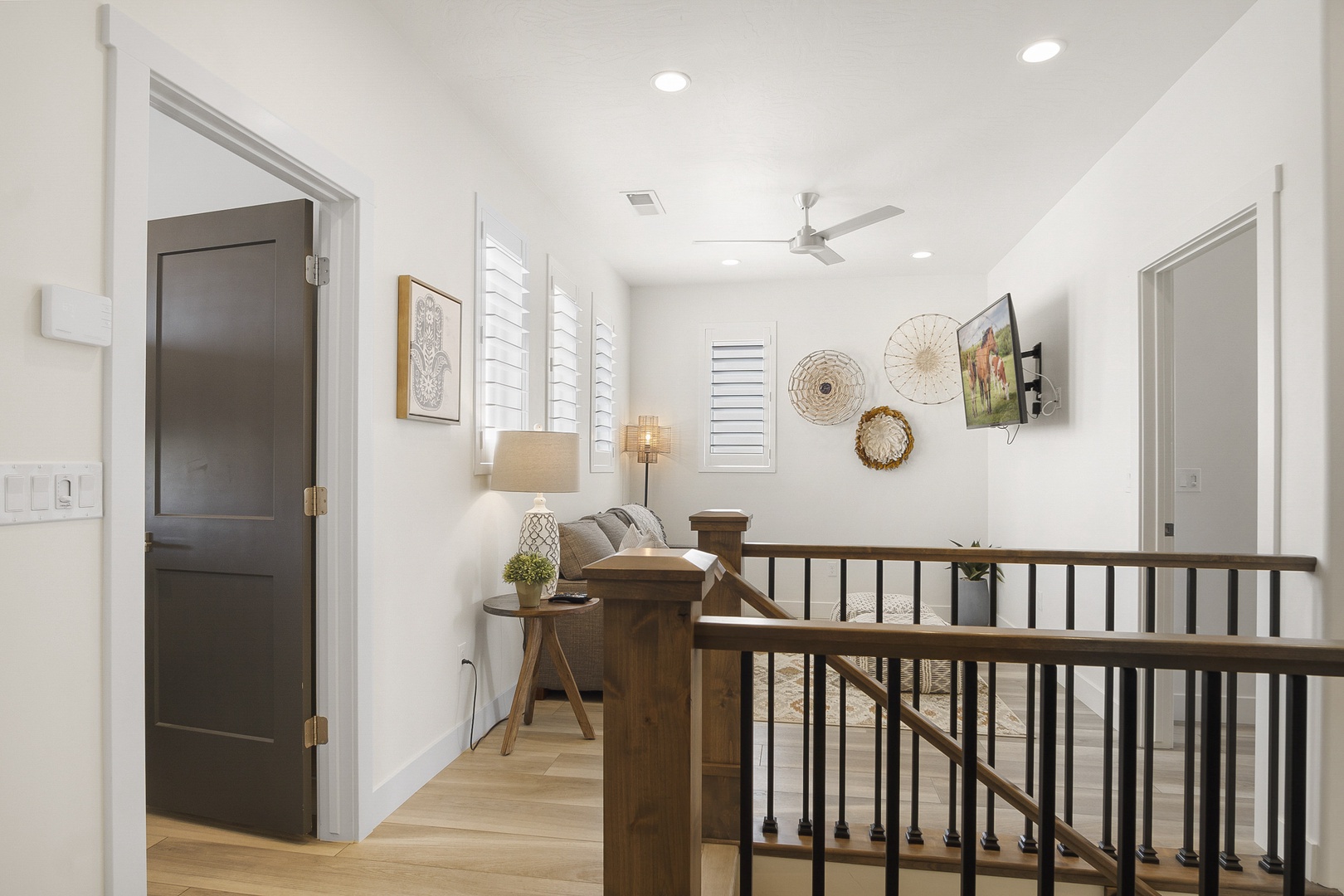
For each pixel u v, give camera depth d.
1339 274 2.16
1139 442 3.34
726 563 2.50
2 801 1.38
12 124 1.38
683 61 2.89
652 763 1.24
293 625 2.35
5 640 1.38
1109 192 3.68
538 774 2.92
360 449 2.39
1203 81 2.84
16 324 1.39
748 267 5.85
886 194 4.29
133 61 1.60
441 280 3.00
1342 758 2.16
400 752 2.67
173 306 2.51
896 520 6.10
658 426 6.31
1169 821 2.54
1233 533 3.62
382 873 2.19
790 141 3.59
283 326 2.37
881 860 2.29
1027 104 3.23
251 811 2.40
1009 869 2.23
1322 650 1.16
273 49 2.05
